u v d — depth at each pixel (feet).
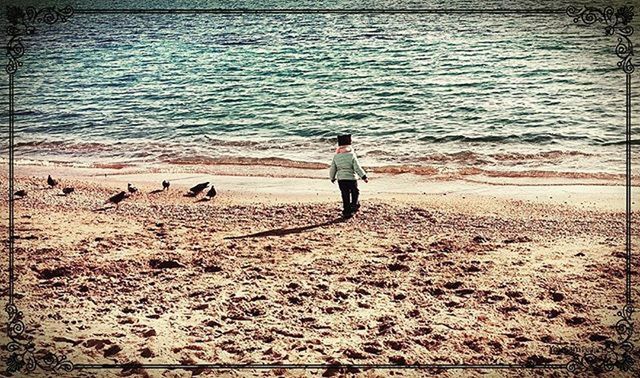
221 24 313.94
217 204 52.85
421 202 53.21
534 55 184.34
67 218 45.39
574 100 120.06
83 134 98.78
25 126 105.19
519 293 29.40
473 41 222.69
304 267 33.73
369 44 223.92
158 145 89.51
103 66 184.65
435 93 132.05
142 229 42.42
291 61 187.73
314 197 56.29
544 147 83.97
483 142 87.51
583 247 38.09
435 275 32.40
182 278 31.58
